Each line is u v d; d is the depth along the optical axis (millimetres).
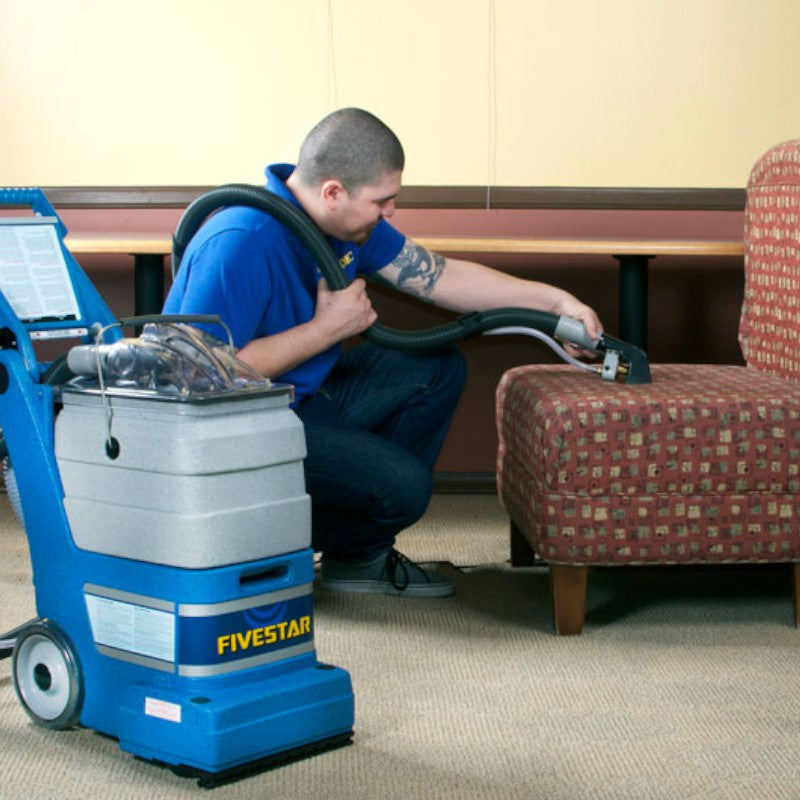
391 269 3057
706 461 2682
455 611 2900
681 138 4133
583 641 2688
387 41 4105
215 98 4133
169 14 4102
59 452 2037
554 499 2672
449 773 1991
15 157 4160
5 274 2115
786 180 3086
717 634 2746
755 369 3256
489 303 3074
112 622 2012
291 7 4098
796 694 2361
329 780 1955
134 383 1945
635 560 2701
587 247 3557
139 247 3523
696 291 4234
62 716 2096
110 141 4152
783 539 2725
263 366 2689
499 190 4145
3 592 2980
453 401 3127
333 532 2994
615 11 4090
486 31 4102
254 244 2678
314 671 2062
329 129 2715
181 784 1934
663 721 2223
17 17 4098
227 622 1938
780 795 1926
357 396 3086
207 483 1892
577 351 3045
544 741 2127
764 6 4086
